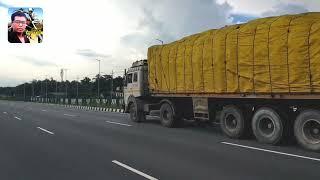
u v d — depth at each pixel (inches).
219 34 630.5
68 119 1048.8
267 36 539.2
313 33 483.8
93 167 395.2
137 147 522.0
